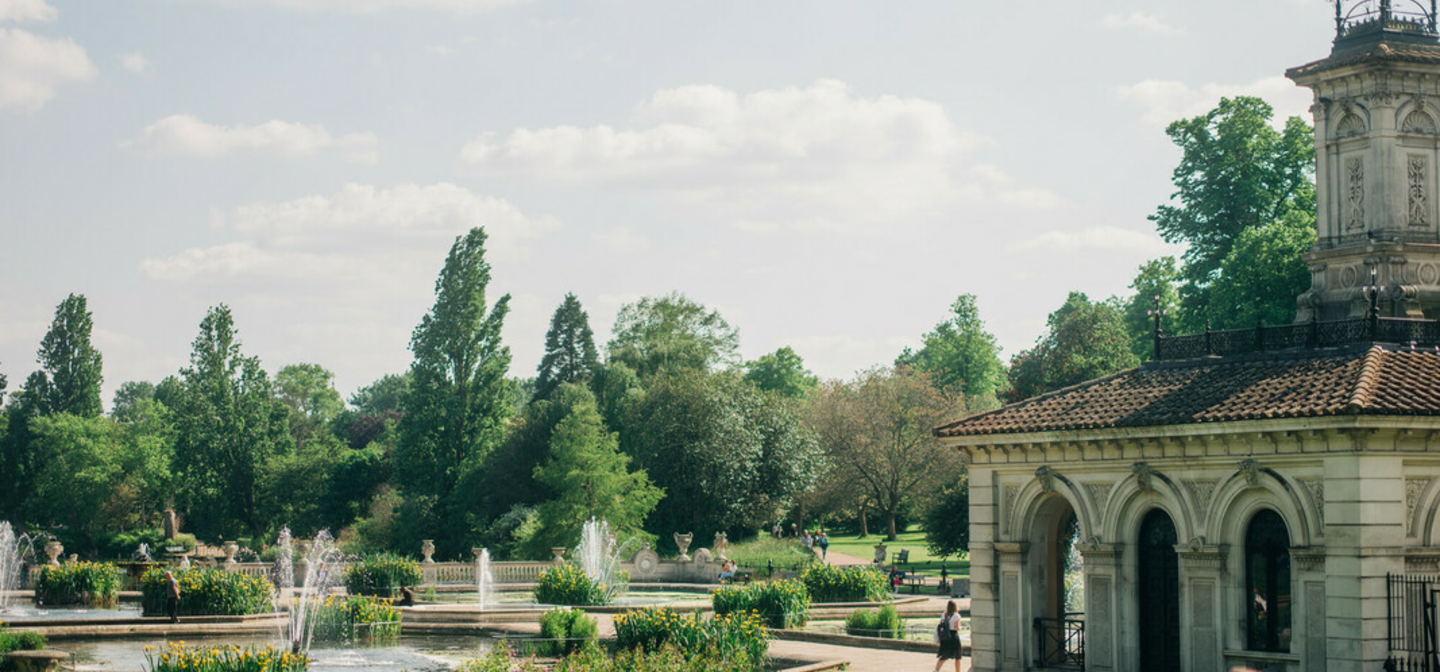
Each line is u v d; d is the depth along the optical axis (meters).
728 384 96.94
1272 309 63.88
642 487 89.69
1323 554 28.30
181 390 119.50
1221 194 75.38
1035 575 34.94
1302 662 28.75
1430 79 33.47
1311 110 34.81
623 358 111.50
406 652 43.94
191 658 29.94
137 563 66.75
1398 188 33.16
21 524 112.69
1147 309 91.25
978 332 143.00
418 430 101.19
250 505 110.62
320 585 69.12
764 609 49.66
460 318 102.31
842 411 109.38
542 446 98.44
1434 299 33.00
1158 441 31.47
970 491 35.88
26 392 117.19
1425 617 27.14
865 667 38.34
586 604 57.56
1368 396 27.83
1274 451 29.33
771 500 96.12
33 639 40.25
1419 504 28.55
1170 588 32.00
